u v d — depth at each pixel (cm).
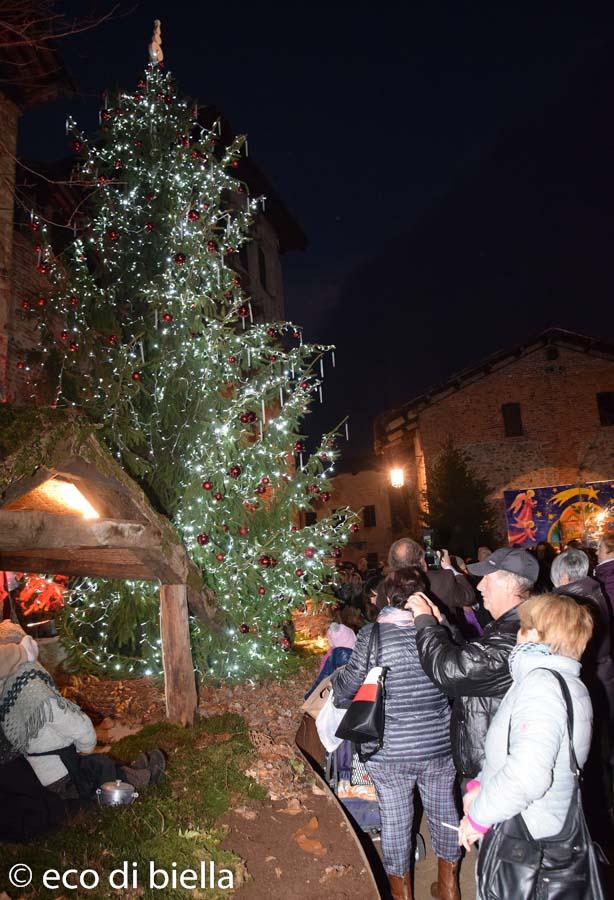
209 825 431
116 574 671
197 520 782
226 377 909
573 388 2633
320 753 579
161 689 819
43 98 1166
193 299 880
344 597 1283
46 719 407
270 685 830
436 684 310
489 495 2594
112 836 398
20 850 379
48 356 916
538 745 228
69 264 953
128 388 822
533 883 229
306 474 895
